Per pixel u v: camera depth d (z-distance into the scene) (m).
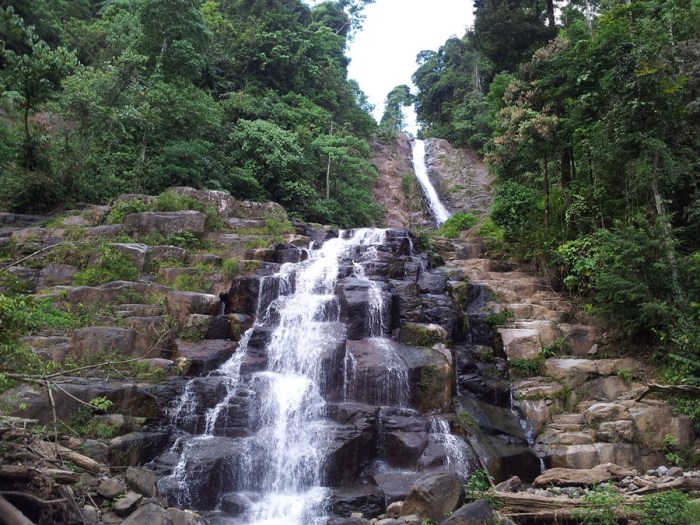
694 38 13.92
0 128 17.55
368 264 13.46
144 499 6.38
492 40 21.02
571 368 10.80
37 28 25.06
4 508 4.99
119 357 9.83
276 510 7.29
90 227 14.52
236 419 8.80
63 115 17.44
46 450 6.25
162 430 8.42
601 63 13.25
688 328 10.06
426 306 11.98
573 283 13.12
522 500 7.05
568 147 15.20
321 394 9.74
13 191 16.16
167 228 14.67
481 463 8.43
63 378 8.64
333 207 23.89
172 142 19.41
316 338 10.54
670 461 8.71
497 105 20.41
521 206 16.39
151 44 21.45
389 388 9.59
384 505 7.34
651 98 11.85
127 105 17.84
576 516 6.59
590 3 21.42
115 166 18.53
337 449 8.06
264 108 25.09
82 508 5.83
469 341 12.14
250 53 28.56
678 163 11.40
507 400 10.51
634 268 10.88
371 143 35.81
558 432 9.57
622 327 11.67
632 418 9.35
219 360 10.47
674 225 12.13
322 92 31.02
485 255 17.28
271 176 21.92
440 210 31.59
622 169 12.50
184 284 12.45
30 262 12.81
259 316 12.09
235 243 14.91
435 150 37.53
